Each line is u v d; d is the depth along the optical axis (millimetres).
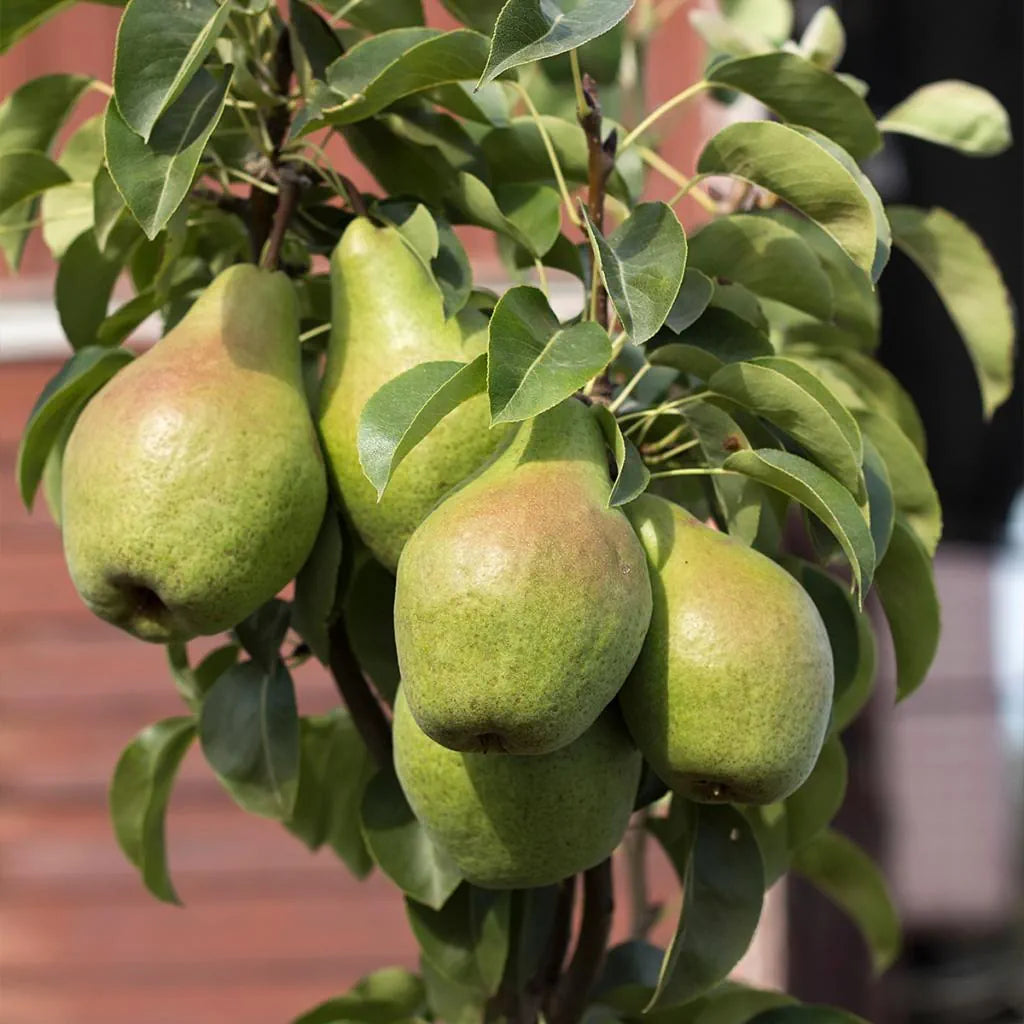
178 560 581
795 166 625
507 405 550
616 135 642
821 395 613
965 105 810
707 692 564
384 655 667
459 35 618
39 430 665
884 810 1237
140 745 757
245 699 678
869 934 848
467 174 656
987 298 794
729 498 630
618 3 582
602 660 546
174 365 600
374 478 557
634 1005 728
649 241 603
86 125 758
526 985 696
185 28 600
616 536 559
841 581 702
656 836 754
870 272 627
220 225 731
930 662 676
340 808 785
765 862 714
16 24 688
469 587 538
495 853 596
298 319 645
